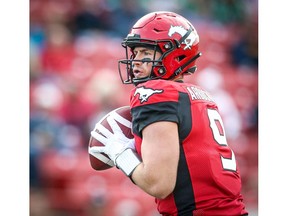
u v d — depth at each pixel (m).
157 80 11.12
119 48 34.12
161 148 10.48
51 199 27.05
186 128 10.84
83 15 34.16
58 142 28.19
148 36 11.47
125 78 31.97
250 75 37.22
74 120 29.14
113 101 30.53
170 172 10.45
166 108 10.72
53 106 29.00
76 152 28.36
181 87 11.20
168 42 11.48
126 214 27.03
